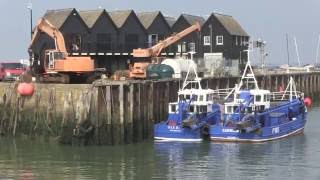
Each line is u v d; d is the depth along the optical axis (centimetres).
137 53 15788
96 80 12019
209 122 11838
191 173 8806
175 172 8869
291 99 13462
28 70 13262
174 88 13038
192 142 11394
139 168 9131
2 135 11594
